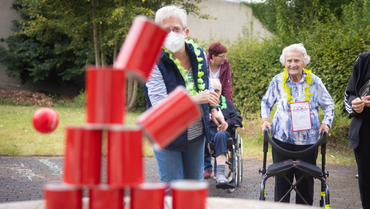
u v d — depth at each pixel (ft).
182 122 2.56
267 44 38.45
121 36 45.88
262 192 9.30
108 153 2.48
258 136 29.25
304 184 10.07
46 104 51.98
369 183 9.55
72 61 61.77
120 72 2.45
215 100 7.38
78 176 2.46
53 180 16.12
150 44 2.56
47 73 59.67
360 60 9.81
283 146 10.19
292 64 9.86
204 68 8.25
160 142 2.52
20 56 58.39
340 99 30.09
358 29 32.27
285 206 3.94
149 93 7.47
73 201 2.55
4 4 59.72
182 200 2.68
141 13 42.11
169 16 7.32
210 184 17.01
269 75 35.99
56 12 47.03
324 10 54.34
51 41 58.49
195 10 48.21
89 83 2.48
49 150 22.41
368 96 9.16
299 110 9.87
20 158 20.71
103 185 2.53
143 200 2.59
